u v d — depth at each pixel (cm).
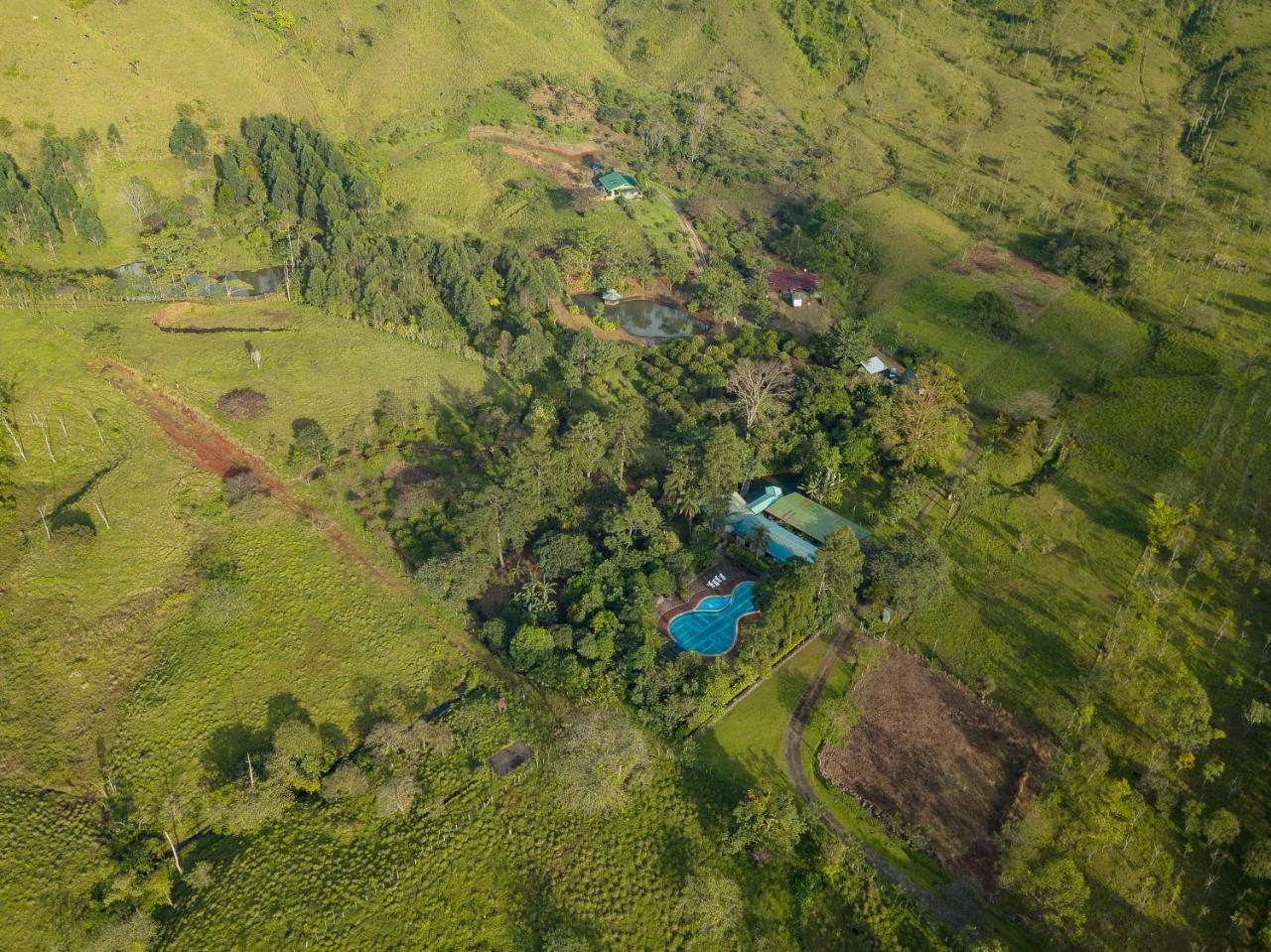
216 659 10488
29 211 17262
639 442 13688
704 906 8356
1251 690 10919
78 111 19812
